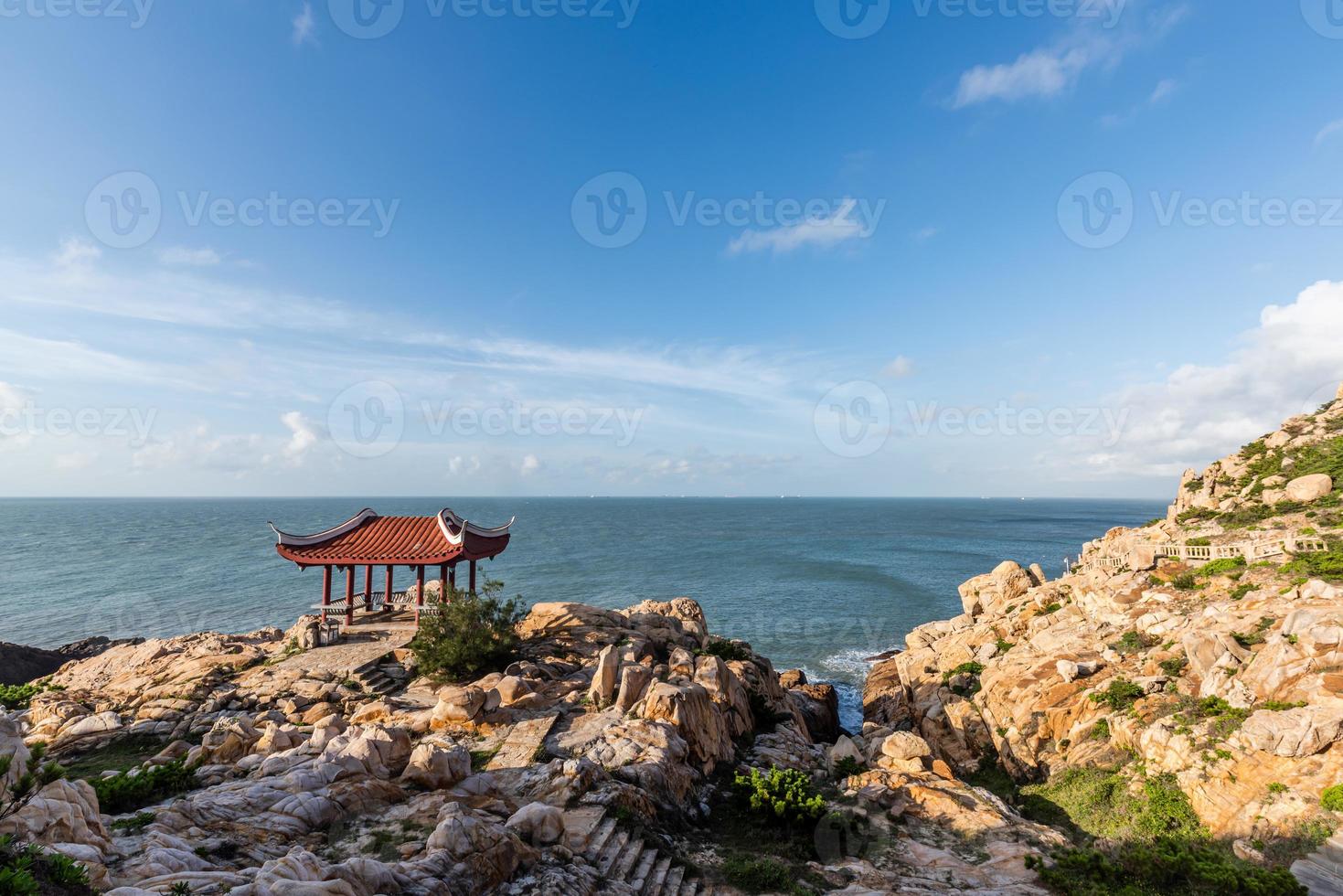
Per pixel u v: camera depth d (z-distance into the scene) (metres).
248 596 81.56
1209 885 15.70
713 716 24.23
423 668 27.75
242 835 12.22
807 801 19.30
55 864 8.00
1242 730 22.31
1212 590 33.22
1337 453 45.28
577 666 29.84
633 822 16.20
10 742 10.46
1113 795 24.25
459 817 12.54
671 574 108.00
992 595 49.72
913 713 41.06
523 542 160.75
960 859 17.80
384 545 33.16
